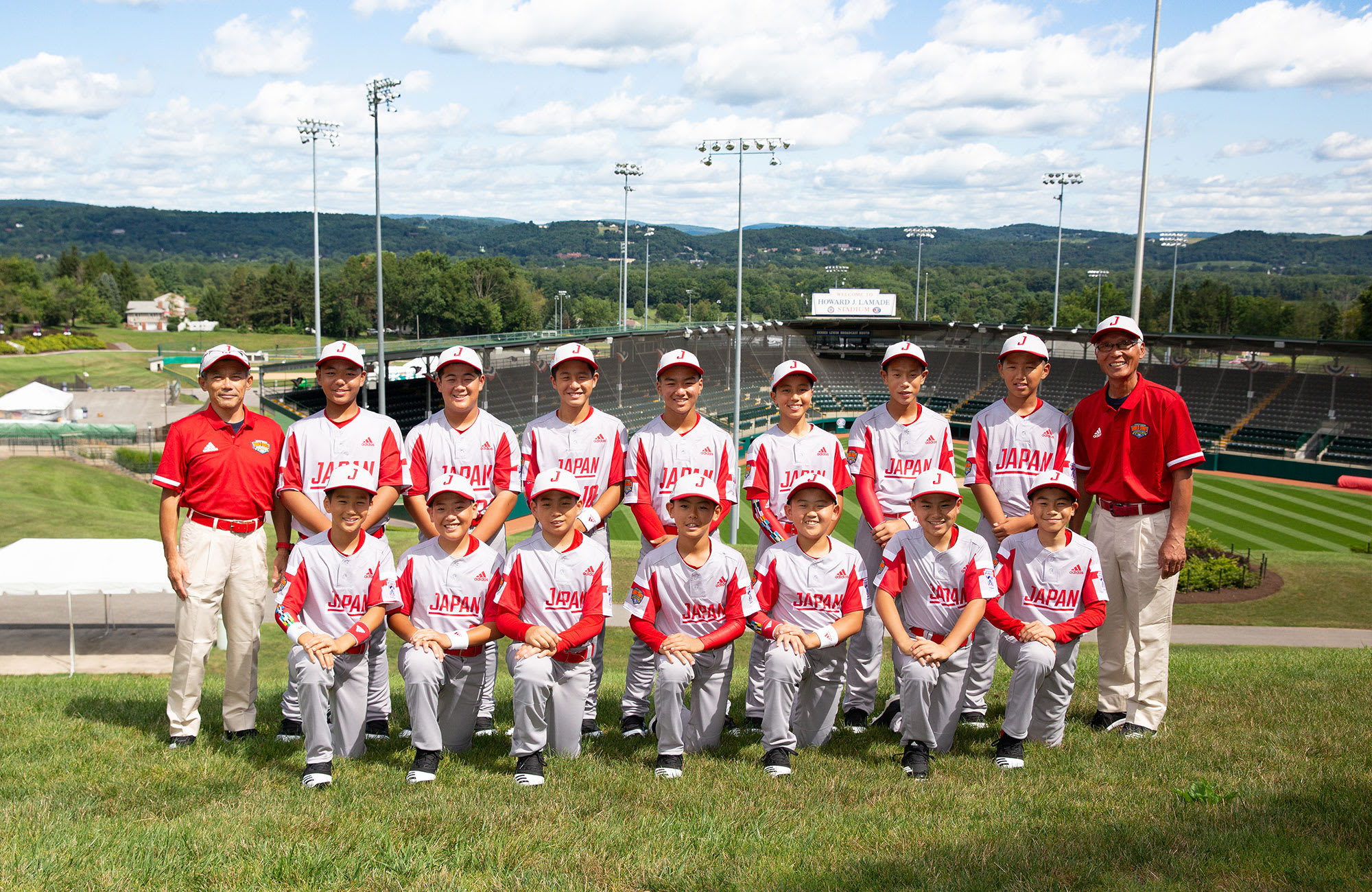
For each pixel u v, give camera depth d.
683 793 5.65
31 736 6.94
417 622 6.49
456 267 137.00
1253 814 5.12
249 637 6.96
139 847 4.76
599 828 5.05
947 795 5.64
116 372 81.62
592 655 7.05
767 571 6.64
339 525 6.23
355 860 4.63
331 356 6.72
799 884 4.38
